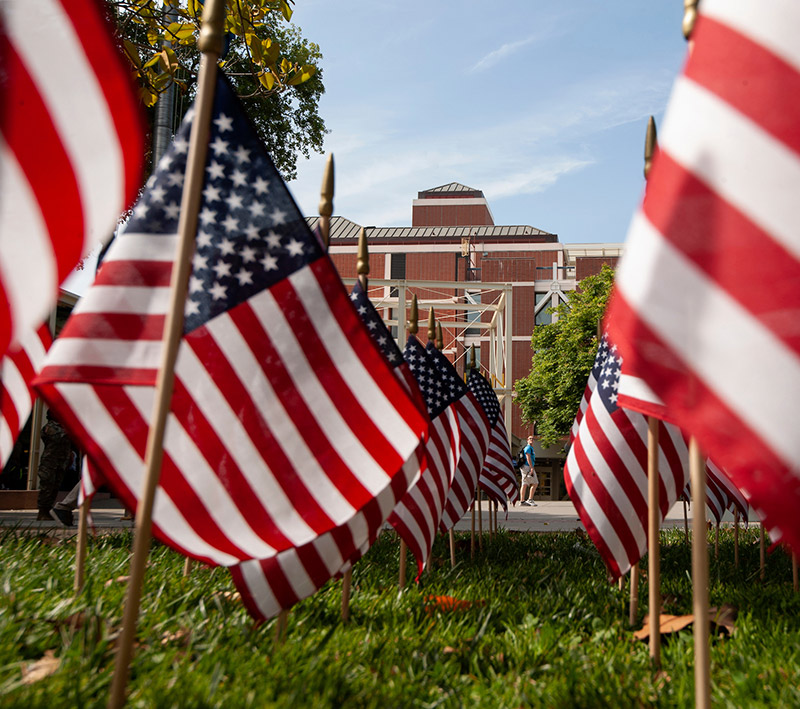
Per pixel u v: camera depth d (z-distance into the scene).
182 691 2.93
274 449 3.73
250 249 3.73
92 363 3.38
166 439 3.71
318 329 3.75
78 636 3.56
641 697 3.32
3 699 2.76
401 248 63.25
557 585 6.04
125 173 2.55
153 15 8.28
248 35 7.92
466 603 5.25
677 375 2.28
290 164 20.14
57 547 7.52
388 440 3.73
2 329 2.50
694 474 2.81
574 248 64.19
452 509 7.89
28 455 19.55
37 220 2.51
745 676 3.58
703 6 2.42
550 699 3.22
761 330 2.18
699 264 2.29
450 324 42.66
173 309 2.86
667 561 8.16
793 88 2.22
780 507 2.11
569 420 41.84
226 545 3.70
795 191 2.19
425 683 3.46
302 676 3.27
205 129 2.99
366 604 5.07
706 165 2.32
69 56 2.53
